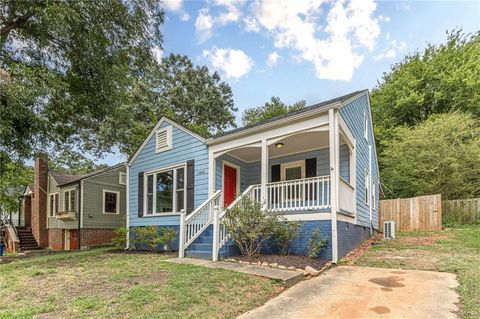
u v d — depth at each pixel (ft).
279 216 24.18
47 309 11.94
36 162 62.49
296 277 17.11
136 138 62.69
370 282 16.58
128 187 39.83
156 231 32.42
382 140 66.90
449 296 13.57
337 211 22.98
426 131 55.36
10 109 25.61
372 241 35.29
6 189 54.75
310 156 33.12
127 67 36.60
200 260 22.40
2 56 30.76
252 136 28.50
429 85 68.85
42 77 28.32
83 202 52.80
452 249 26.35
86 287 15.17
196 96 82.53
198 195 32.04
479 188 51.60
